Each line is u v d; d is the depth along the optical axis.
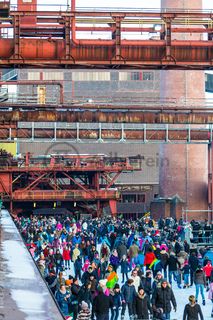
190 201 88.88
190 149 89.19
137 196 107.44
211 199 81.50
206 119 67.31
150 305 22.78
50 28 43.47
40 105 64.81
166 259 32.94
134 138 76.69
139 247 39.62
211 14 42.91
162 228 56.78
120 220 63.44
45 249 34.34
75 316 22.38
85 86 120.19
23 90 116.75
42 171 84.06
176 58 42.75
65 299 21.39
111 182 85.44
